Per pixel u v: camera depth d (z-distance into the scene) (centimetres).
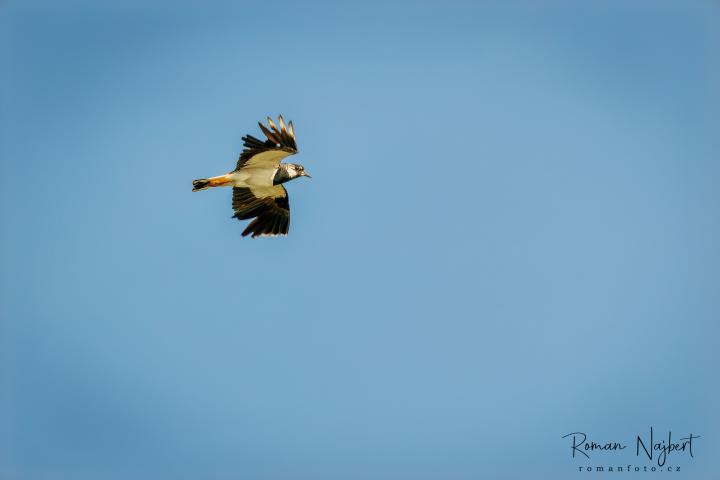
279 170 1708
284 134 1612
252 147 1631
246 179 1697
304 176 1736
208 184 1691
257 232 1803
